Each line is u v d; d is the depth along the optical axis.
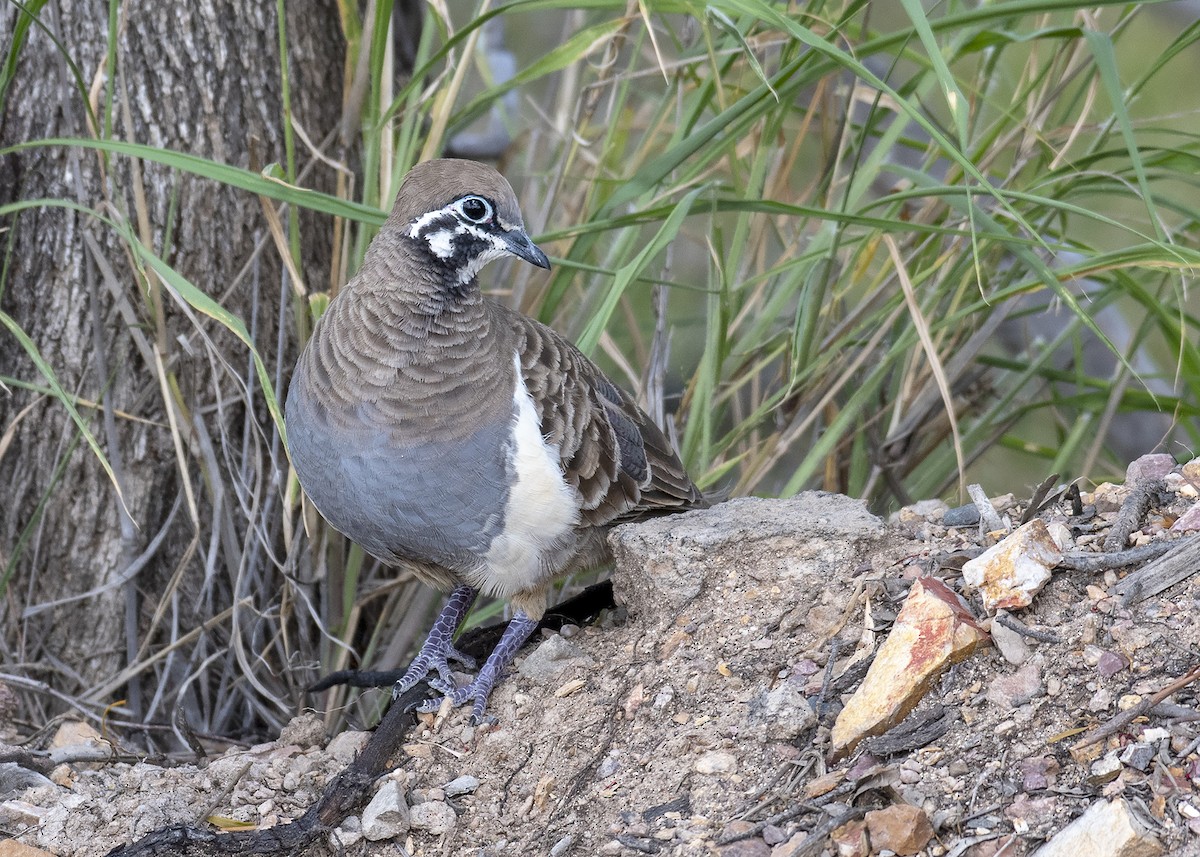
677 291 13.75
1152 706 5.70
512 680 7.49
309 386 7.34
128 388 9.31
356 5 8.87
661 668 7.00
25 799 7.09
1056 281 7.36
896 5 15.01
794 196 10.53
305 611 9.34
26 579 9.52
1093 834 5.21
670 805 6.19
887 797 5.76
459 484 7.23
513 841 6.39
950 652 6.17
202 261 9.34
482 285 10.88
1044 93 9.26
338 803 6.62
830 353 9.24
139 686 9.47
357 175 9.95
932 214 9.77
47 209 9.20
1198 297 14.62
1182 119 14.24
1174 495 6.96
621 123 10.66
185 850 6.42
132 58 9.05
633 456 8.02
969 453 10.56
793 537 7.34
